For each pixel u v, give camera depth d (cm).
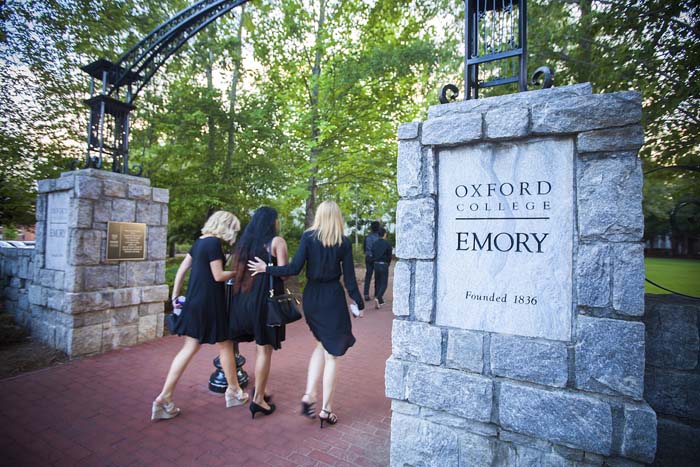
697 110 376
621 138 183
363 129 1002
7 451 272
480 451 209
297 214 1709
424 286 228
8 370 435
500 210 213
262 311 312
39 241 546
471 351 213
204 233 342
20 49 700
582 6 433
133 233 555
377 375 441
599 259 186
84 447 278
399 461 232
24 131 740
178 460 263
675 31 365
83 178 491
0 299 630
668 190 528
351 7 973
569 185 197
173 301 336
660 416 224
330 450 278
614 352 182
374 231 928
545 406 191
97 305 506
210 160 980
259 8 1009
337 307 307
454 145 224
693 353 215
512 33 232
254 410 321
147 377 421
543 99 201
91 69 551
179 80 964
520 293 206
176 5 879
